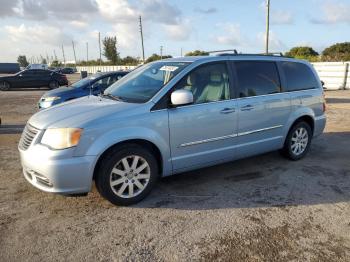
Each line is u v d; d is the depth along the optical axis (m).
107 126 3.81
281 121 5.42
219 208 4.05
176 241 3.35
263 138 5.23
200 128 4.45
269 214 3.91
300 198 4.34
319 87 6.09
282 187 4.70
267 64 5.32
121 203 4.06
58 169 3.62
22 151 3.94
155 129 4.09
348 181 4.93
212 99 4.59
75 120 3.79
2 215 3.87
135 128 3.96
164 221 3.75
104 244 3.30
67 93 9.93
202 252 3.17
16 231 3.53
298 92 5.66
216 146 4.68
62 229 3.58
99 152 3.76
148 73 4.86
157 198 4.33
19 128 9.02
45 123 3.86
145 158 4.12
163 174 4.32
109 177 3.91
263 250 3.20
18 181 4.89
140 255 3.12
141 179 4.17
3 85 22.83
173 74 4.42
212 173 5.23
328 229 3.59
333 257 3.10
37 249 3.21
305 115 5.78
